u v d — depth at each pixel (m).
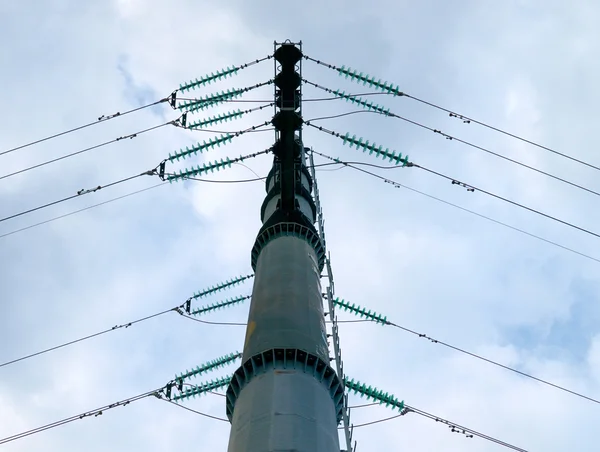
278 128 32.50
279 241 30.41
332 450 21.31
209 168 34.53
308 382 23.03
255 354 24.14
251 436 21.03
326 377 24.03
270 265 29.02
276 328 25.17
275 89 34.59
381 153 32.50
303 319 25.89
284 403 21.88
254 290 28.31
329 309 34.31
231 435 22.19
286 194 32.41
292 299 26.77
